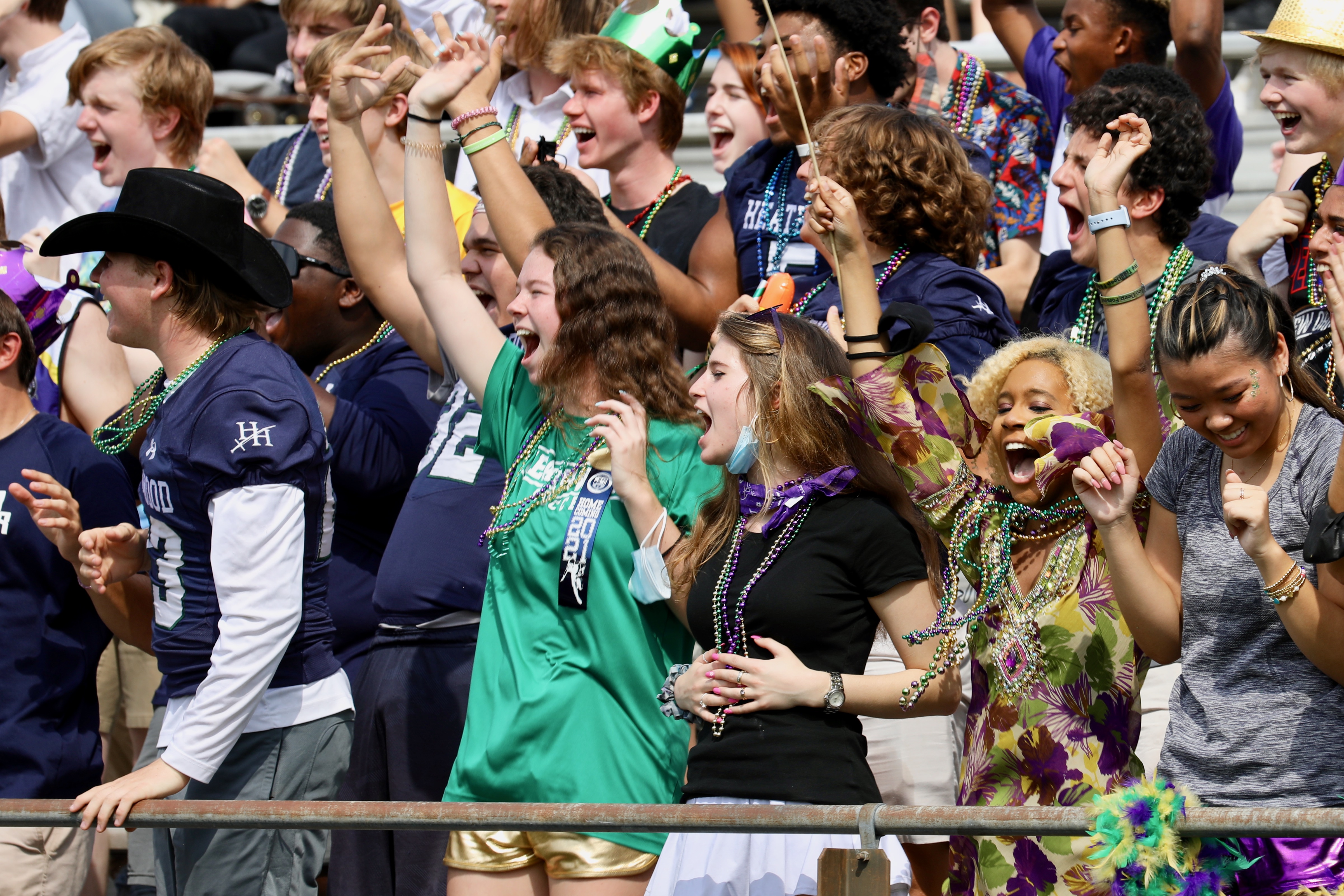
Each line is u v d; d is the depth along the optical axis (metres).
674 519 13.17
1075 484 11.02
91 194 25.23
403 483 16.72
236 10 35.06
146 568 15.11
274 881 14.39
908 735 15.06
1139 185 14.02
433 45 15.46
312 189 23.52
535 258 13.65
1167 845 9.62
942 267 14.74
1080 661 11.57
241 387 13.50
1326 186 14.60
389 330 17.91
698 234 18.56
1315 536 9.98
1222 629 10.82
